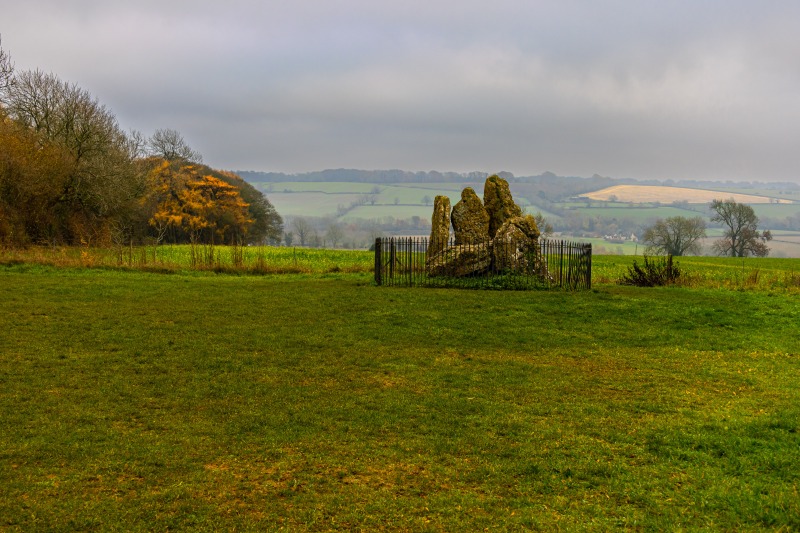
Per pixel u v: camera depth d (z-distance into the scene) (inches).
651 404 442.0
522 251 1000.2
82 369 489.1
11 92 1975.9
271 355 549.0
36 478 307.9
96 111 2150.6
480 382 486.9
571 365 547.5
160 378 473.4
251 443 360.2
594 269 1593.3
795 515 275.9
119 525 268.2
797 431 386.0
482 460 342.6
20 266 1119.0
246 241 3385.8
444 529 271.4
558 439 373.4
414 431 383.6
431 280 978.7
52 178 1785.2
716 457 347.9
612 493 305.4
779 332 692.7
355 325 674.8
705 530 265.9
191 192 3137.3
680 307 813.9
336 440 366.6
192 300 807.1
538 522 275.1
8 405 405.7
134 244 2219.5
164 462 331.3
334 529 271.0
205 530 267.1
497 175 1135.0
